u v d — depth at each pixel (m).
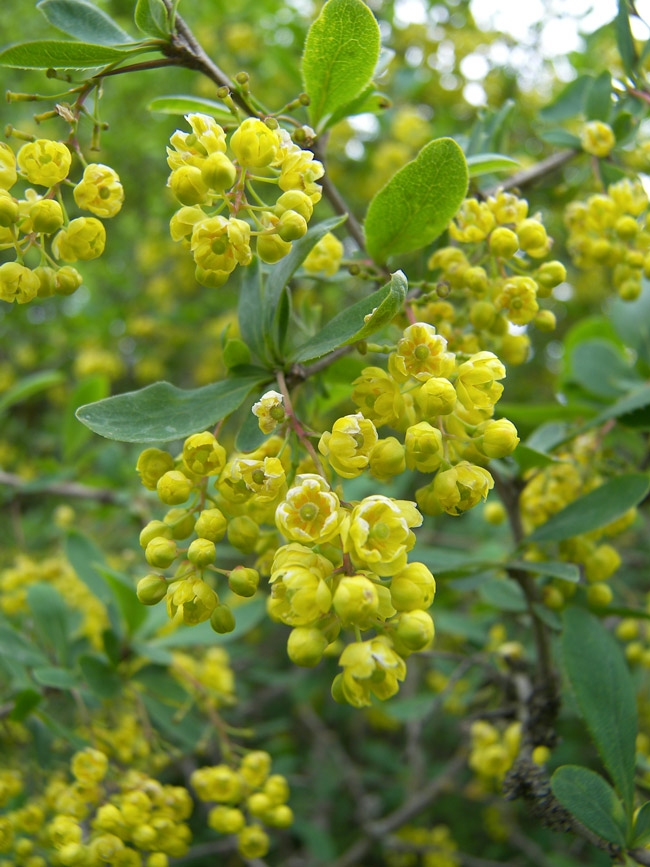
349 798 0.36
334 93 0.13
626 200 0.16
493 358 0.11
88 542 0.20
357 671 0.09
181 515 0.11
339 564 0.10
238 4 0.38
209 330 0.45
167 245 0.43
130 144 0.42
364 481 0.23
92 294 0.45
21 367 0.47
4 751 0.20
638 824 0.12
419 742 0.33
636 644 0.21
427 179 0.12
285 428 0.12
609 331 0.23
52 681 0.17
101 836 0.15
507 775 0.14
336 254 0.15
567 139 0.18
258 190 0.29
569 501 0.16
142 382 0.47
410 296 0.14
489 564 0.15
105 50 0.12
